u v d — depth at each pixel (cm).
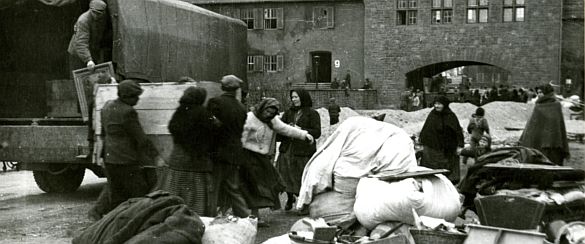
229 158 820
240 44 1528
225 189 856
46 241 797
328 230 579
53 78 1263
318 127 1030
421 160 1175
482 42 4628
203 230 587
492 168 764
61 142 1070
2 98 1239
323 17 4800
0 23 1228
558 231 602
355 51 4778
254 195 895
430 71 5059
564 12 4578
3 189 1308
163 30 1186
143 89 896
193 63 1296
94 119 929
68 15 1223
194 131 783
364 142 802
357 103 4588
